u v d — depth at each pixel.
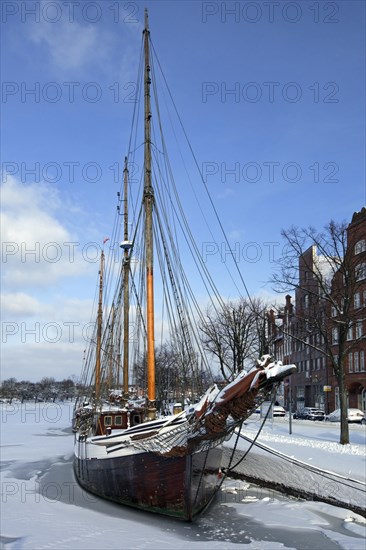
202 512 16.83
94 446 20.11
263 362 14.17
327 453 20.70
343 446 22.25
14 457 35.06
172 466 15.91
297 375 76.69
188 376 22.72
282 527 15.62
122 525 15.98
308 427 34.81
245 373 14.42
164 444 15.88
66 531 15.41
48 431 59.47
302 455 20.23
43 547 13.90
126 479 17.56
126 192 36.00
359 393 55.09
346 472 17.53
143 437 17.17
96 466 19.80
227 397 14.33
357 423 43.72
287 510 17.39
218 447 18.19
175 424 16.50
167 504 16.23
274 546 13.96
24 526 16.00
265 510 17.52
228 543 14.20
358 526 15.65
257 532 15.19
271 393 14.53
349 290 25.48
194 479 15.70
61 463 32.12
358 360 54.38
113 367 43.69
